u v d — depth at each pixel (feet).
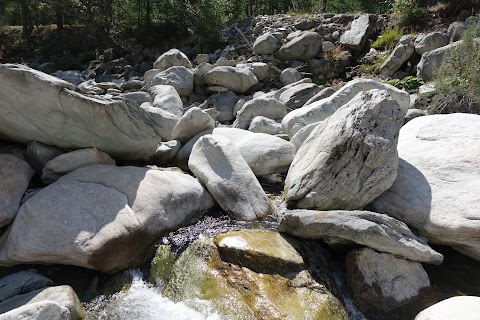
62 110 18.07
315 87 34.78
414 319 13.15
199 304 14.06
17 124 18.48
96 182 17.38
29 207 15.81
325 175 17.21
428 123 20.42
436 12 43.42
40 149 18.89
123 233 14.99
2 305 13.30
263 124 26.68
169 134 26.21
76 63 72.59
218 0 62.13
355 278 14.53
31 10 87.40
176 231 16.84
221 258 15.33
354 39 44.68
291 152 21.63
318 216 15.53
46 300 12.67
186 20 66.39
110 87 44.80
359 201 16.92
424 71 34.06
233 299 13.91
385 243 14.14
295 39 46.16
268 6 102.06
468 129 18.78
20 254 14.55
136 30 74.49
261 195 18.47
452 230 14.79
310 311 13.43
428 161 17.84
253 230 16.78
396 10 46.60
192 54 62.90
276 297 13.80
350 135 17.13
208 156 19.85
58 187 16.88
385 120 17.43
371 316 13.73
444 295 14.08
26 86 17.28
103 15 73.82
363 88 26.32
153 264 15.67
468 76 27.12
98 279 15.03
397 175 17.72
